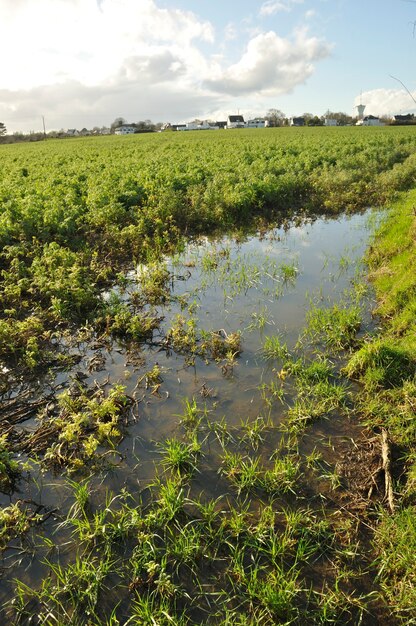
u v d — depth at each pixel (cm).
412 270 876
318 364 655
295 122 12319
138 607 360
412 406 546
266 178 1769
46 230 1189
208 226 1477
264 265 1138
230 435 543
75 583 381
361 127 7181
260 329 805
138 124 14275
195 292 983
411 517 406
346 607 356
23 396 636
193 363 701
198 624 347
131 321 792
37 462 511
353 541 409
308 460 496
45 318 843
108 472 500
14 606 368
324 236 1416
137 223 1370
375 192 1852
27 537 429
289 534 414
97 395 612
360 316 814
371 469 484
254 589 366
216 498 462
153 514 432
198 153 2909
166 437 548
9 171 2470
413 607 347
